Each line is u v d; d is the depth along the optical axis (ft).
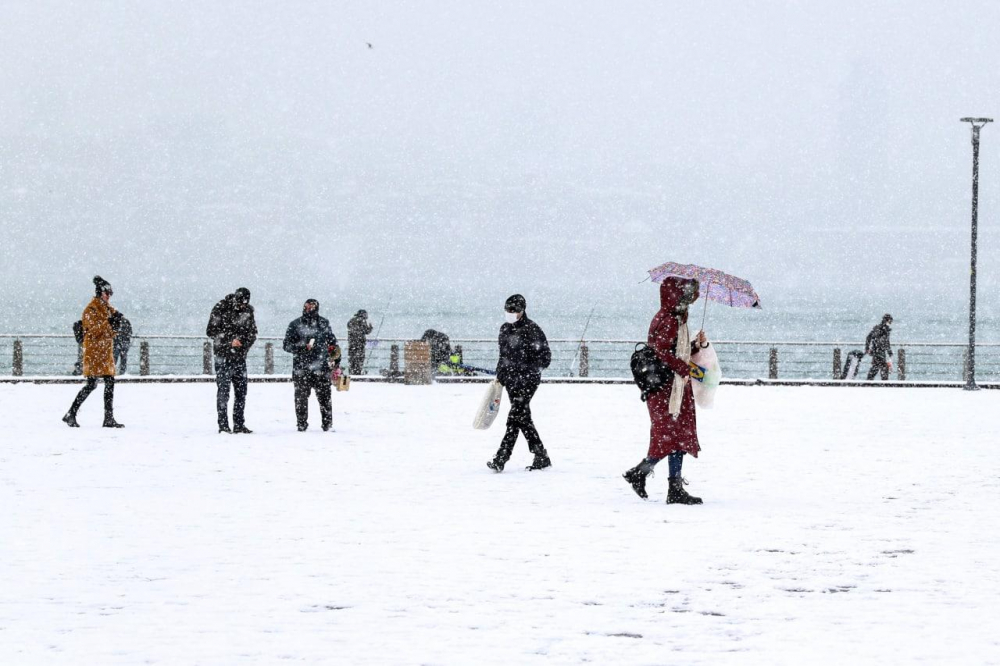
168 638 26.86
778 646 26.20
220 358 75.92
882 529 41.22
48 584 32.32
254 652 25.72
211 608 29.71
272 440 72.08
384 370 142.61
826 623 28.27
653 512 45.09
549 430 80.02
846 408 102.32
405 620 28.53
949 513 44.78
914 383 140.46
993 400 114.93
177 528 41.22
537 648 26.03
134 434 75.41
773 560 35.78
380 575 33.60
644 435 76.48
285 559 35.86
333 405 102.99
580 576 33.47
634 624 28.19
